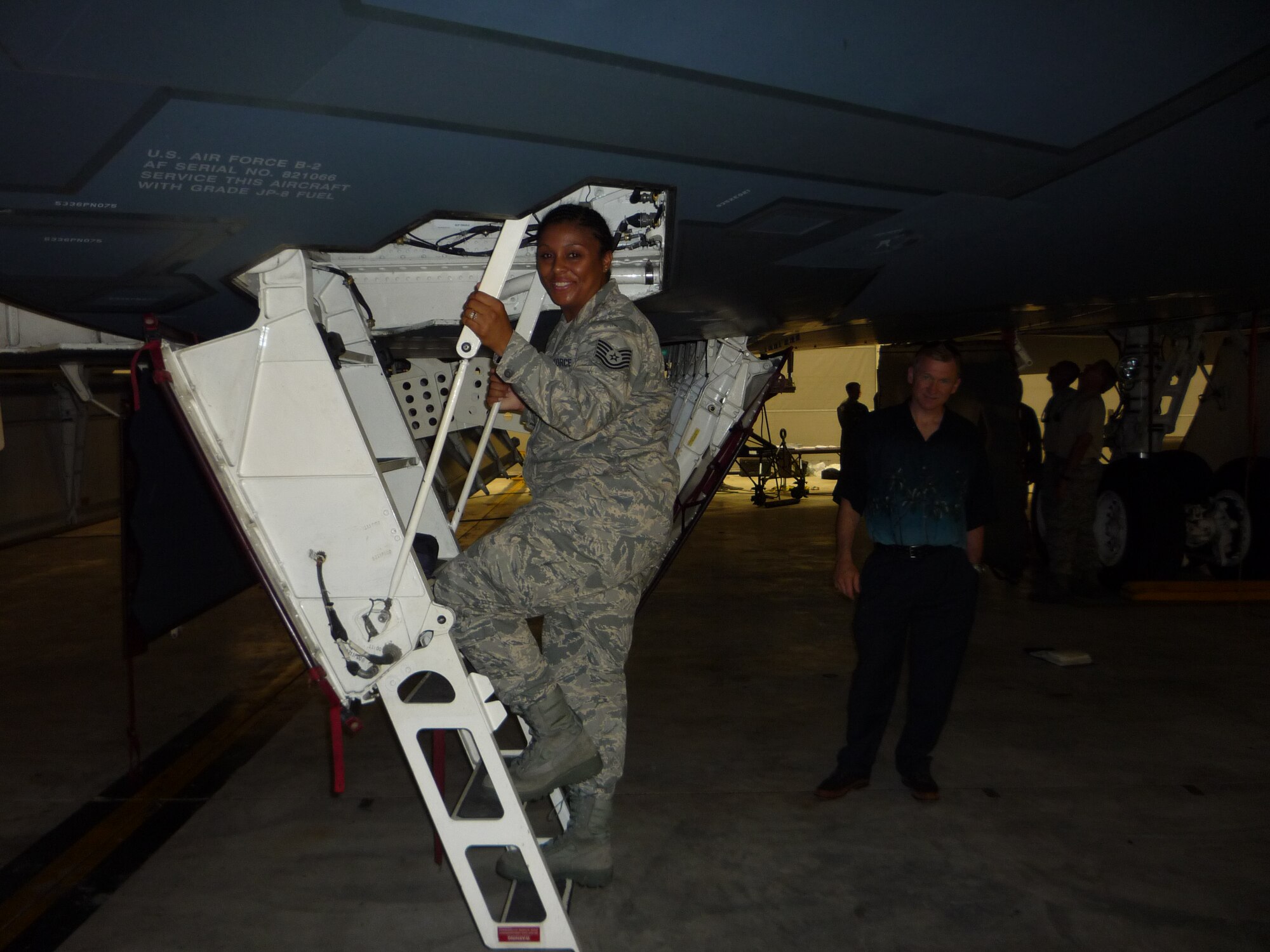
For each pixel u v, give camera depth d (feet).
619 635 8.03
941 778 11.36
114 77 4.50
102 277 7.14
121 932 8.28
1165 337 22.45
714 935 8.02
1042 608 20.56
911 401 10.45
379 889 9.00
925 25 5.15
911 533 10.32
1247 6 5.40
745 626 19.38
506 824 6.94
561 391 6.27
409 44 4.60
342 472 6.93
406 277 10.00
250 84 4.70
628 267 9.80
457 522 7.14
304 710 14.58
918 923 8.18
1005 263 10.25
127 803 11.13
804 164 6.59
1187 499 21.83
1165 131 6.95
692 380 15.37
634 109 5.49
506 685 7.02
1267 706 13.85
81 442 35.45
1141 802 10.60
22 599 23.43
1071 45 5.57
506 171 6.01
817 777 11.43
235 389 6.94
